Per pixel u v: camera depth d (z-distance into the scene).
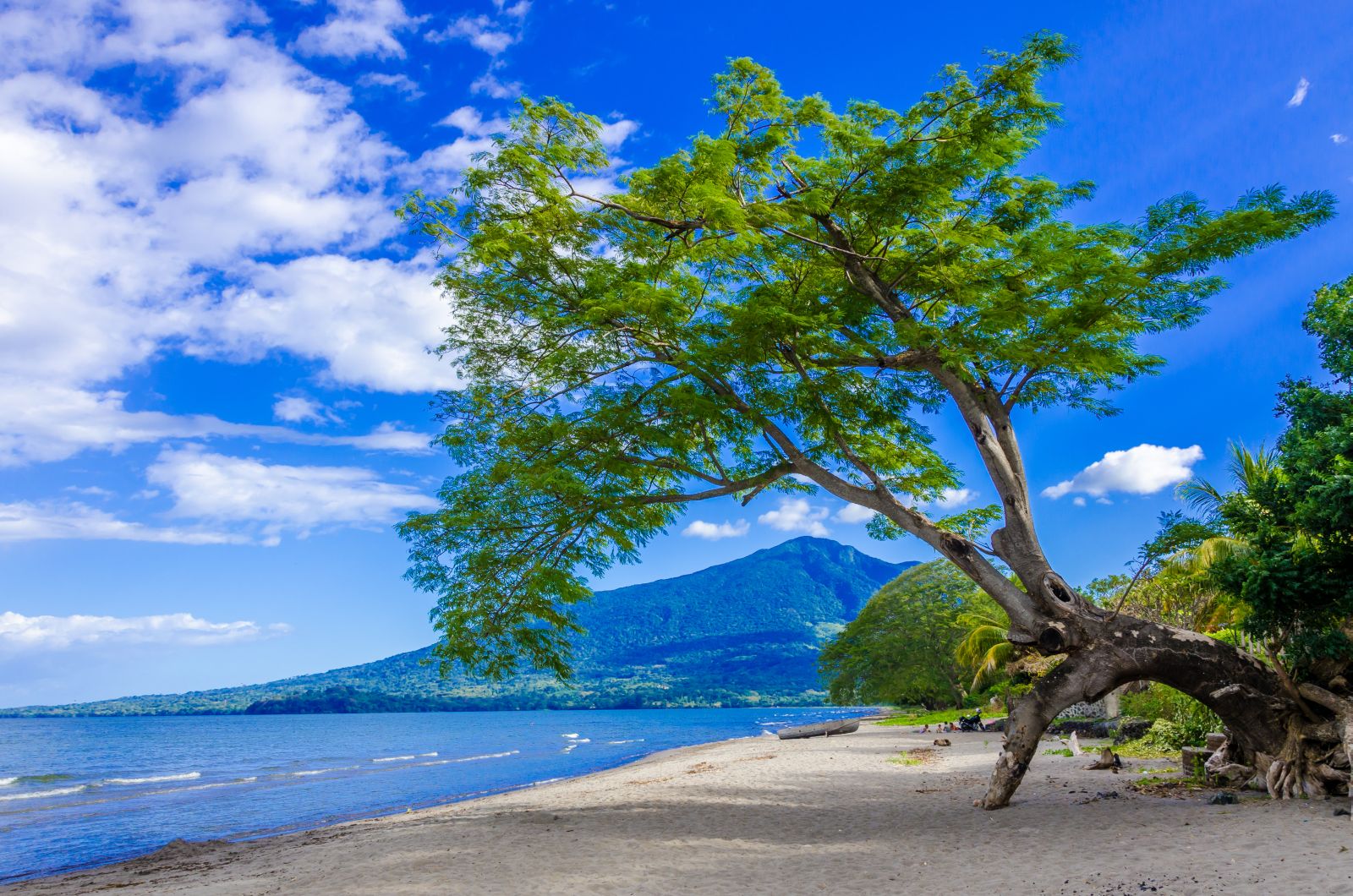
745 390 15.31
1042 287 14.00
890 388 17.30
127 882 12.49
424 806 25.62
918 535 14.88
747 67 16.17
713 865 10.28
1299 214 12.56
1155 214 13.45
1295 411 15.48
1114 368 14.42
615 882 9.44
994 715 41.25
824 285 16.97
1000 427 15.02
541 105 15.39
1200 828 9.88
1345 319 15.55
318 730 107.62
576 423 15.10
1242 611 17.02
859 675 57.00
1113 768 16.81
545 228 15.41
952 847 10.46
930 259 15.59
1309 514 11.36
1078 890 7.67
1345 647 11.41
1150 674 12.86
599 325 14.94
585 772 36.66
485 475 15.30
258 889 9.96
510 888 9.26
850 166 15.43
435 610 14.87
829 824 13.16
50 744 83.06
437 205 15.44
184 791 34.12
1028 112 15.12
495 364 16.27
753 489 17.48
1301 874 7.28
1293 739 11.77
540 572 14.76
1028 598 13.84
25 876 16.81
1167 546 13.34
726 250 15.83
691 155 15.29
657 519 17.02
